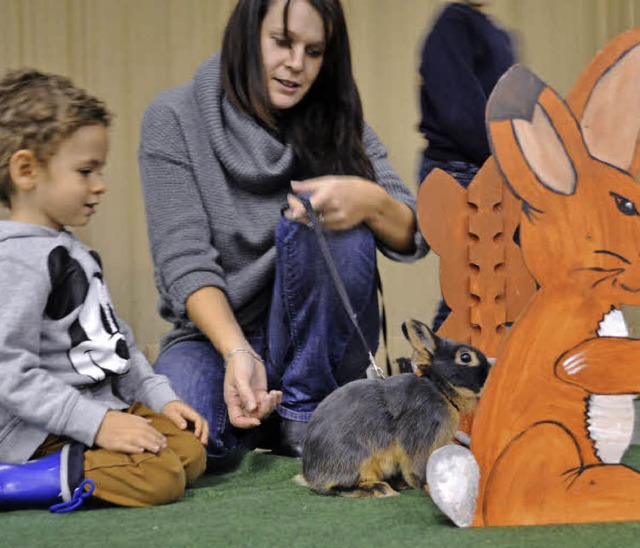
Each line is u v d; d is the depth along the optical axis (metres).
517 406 1.32
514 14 4.33
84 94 1.59
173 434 1.65
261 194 1.99
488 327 1.66
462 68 2.06
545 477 1.31
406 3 4.34
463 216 1.66
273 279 1.96
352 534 1.25
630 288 1.34
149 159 1.98
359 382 1.52
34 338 1.48
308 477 1.51
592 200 1.35
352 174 2.00
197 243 1.91
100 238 4.38
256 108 1.93
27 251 1.50
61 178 1.55
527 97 1.35
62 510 1.44
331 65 1.97
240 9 1.93
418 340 1.47
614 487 1.32
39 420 1.47
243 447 1.99
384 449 1.46
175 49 4.43
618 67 1.36
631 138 1.36
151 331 4.40
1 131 1.54
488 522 1.29
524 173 1.34
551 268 1.34
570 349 1.33
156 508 1.46
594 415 1.33
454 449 1.30
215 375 1.91
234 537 1.23
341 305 1.84
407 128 4.36
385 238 1.91
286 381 1.91
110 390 1.65
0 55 4.40
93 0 4.40
